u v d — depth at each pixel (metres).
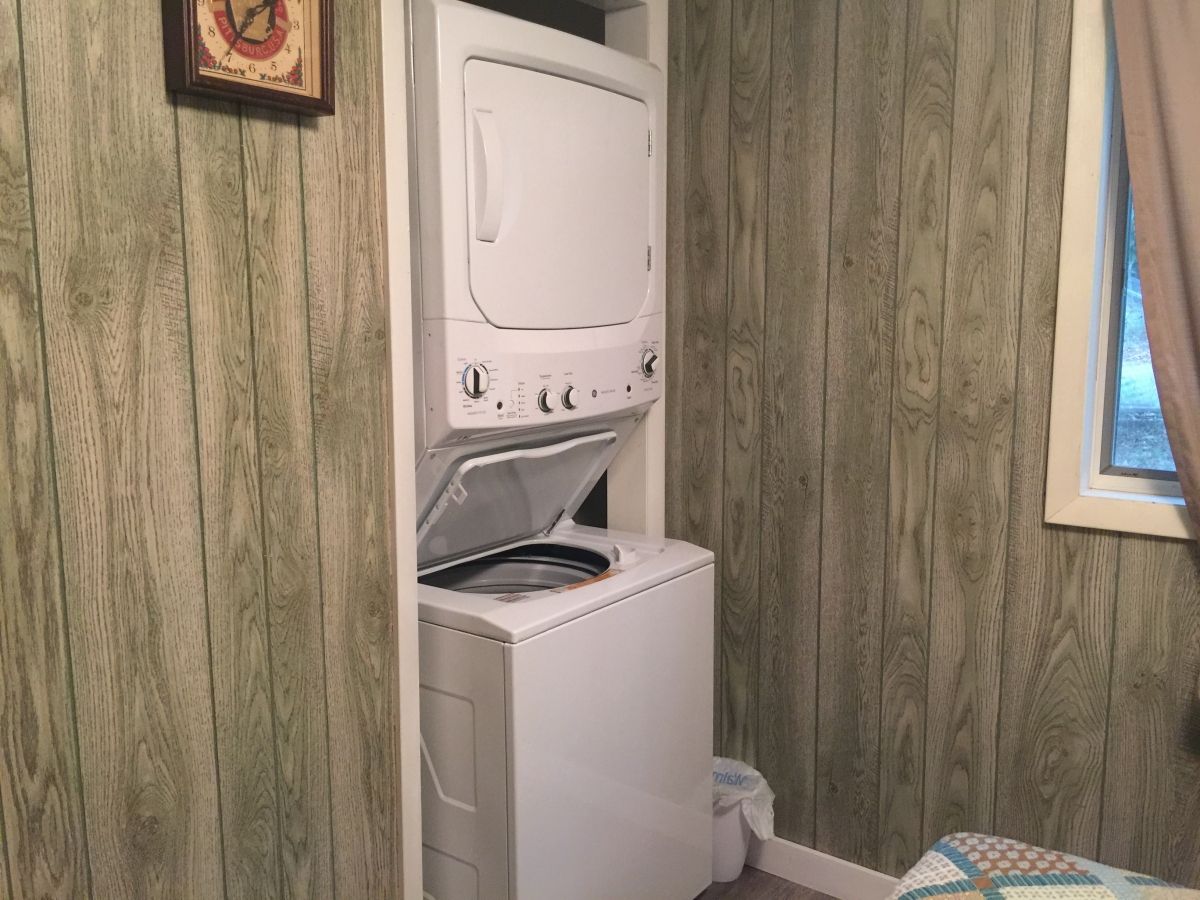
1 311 1.29
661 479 2.60
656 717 2.32
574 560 2.54
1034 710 2.31
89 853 1.45
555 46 2.06
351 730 1.81
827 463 2.52
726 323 2.63
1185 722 2.13
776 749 2.71
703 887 2.55
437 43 1.85
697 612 2.43
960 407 2.32
